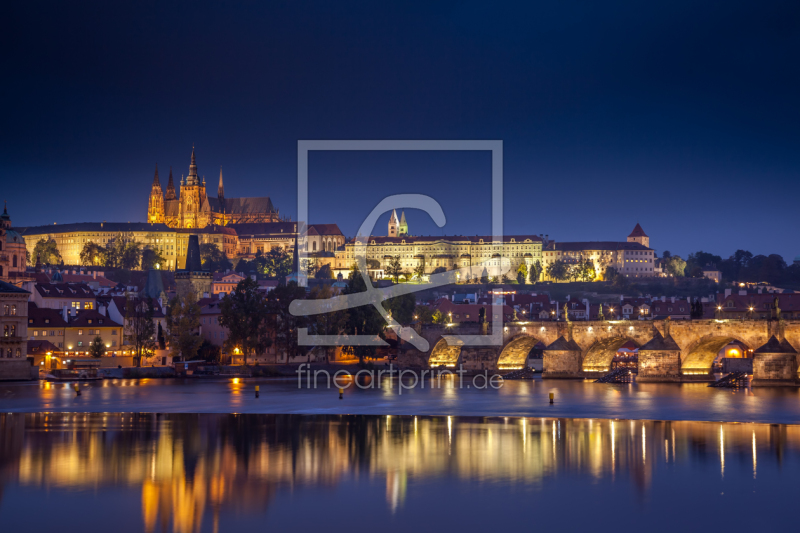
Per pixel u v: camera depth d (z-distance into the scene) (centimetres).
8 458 10238
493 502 8256
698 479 9150
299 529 7388
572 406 15650
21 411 14862
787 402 15862
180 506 8069
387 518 7712
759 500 8269
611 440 11588
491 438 11831
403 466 9888
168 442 11450
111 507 8050
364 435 12131
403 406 15875
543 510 7962
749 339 19300
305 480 9175
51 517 7712
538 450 10862
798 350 18738
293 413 14762
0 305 19988
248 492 8644
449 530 7369
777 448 10869
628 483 8988
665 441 11456
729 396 17050
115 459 10244
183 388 19512
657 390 18612
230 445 11250
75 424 13175
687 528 7412
